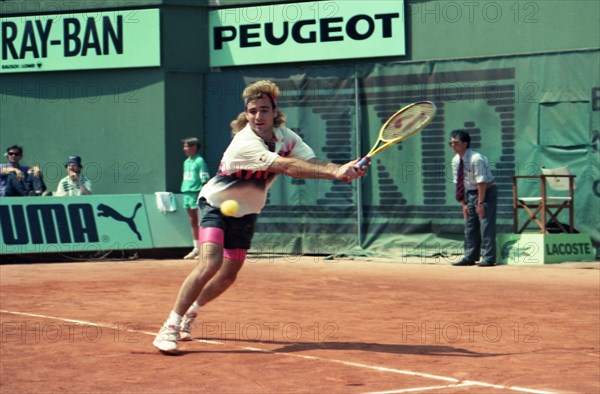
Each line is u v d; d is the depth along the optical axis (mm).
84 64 17141
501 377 5668
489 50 15477
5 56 17422
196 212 15500
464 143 13789
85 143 17250
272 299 9797
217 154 16875
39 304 9258
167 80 16812
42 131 17391
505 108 15078
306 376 5633
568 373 5820
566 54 14664
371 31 16109
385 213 15680
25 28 17344
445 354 6484
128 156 17031
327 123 16078
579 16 14938
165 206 15750
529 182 14867
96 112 17188
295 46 16531
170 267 13828
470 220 13906
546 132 14828
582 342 7074
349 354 6426
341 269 13500
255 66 16875
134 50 16891
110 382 5438
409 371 5824
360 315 8547
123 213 15445
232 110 16781
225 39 16875
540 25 15180
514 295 10227
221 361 6109
